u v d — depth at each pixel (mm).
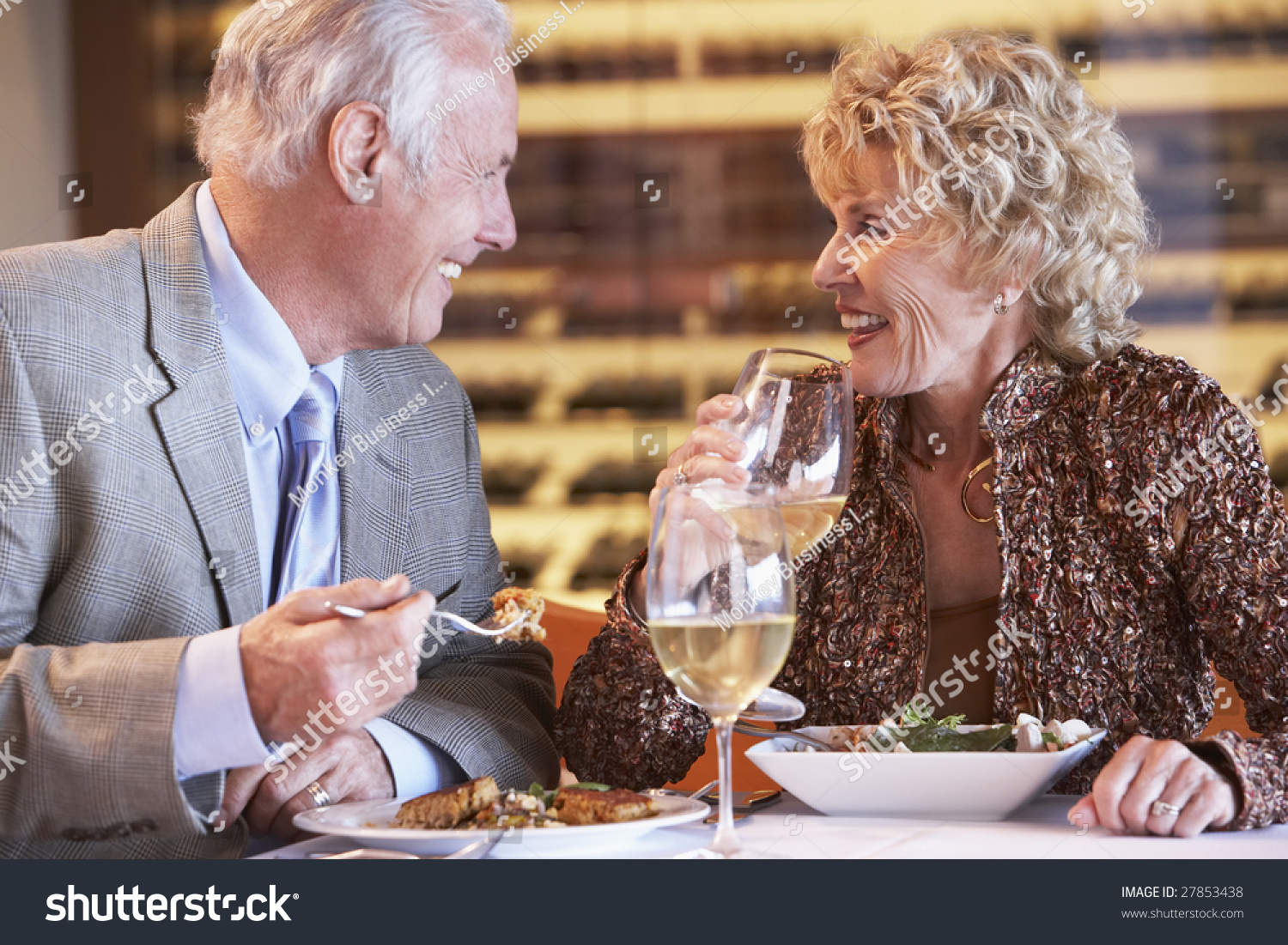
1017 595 1537
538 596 1297
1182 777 1100
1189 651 1531
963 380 1658
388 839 1018
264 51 1449
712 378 4887
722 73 4898
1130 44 4855
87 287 1370
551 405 4855
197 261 1445
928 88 1569
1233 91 4797
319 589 1126
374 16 1426
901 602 1627
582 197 4910
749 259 4895
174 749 1067
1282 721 1406
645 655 1528
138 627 1304
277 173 1445
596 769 1543
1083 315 1596
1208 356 4824
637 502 4750
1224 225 4816
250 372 1494
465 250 1527
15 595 1249
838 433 1332
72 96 4258
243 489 1402
